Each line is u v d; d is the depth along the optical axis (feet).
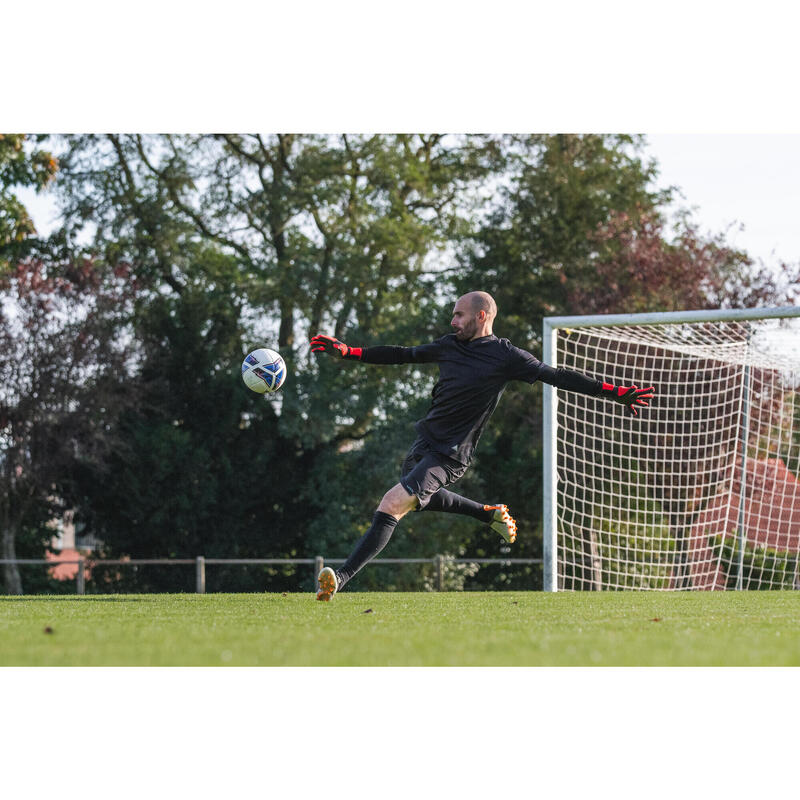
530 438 326.85
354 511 335.88
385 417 332.39
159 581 323.37
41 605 75.31
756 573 217.77
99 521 320.70
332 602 79.71
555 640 46.42
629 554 251.19
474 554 352.90
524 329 331.36
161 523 313.94
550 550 132.05
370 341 327.47
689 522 237.45
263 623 56.44
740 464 228.43
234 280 330.75
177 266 331.36
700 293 291.38
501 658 40.22
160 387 314.96
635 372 257.55
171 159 332.39
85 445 291.99
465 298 74.64
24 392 282.77
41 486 295.69
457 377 73.87
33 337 284.61
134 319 315.99
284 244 347.56
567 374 72.02
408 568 328.08
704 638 47.80
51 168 242.99
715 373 243.81
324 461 335.67
